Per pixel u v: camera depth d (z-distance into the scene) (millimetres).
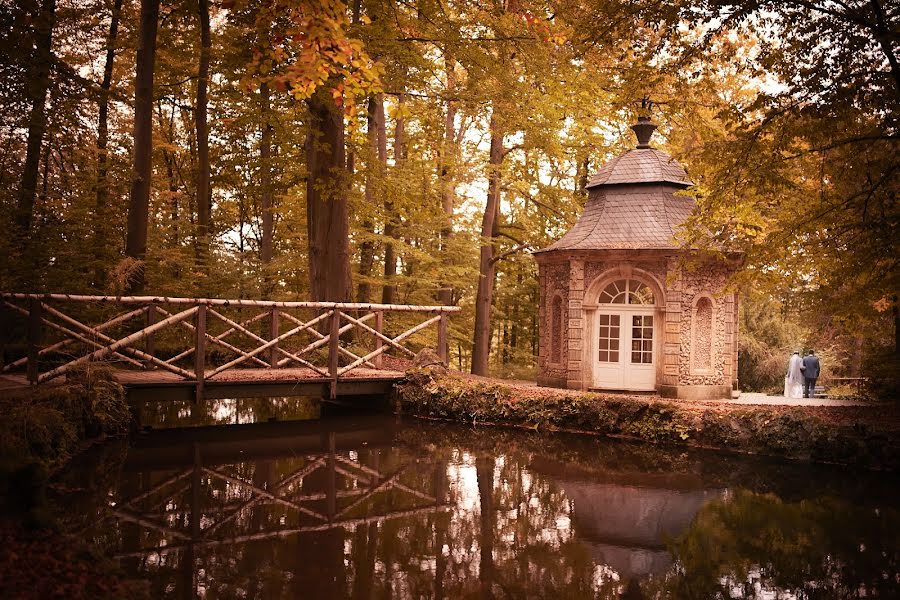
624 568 6223
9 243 11594
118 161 14648
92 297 10508
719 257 13266
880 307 12219
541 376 17594
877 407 13414
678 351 15805
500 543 6805
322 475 9305
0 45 10195
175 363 14742
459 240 21641
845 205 10875
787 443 11070
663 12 9555
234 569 5746
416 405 14195
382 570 5910
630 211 16891
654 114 17641
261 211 22766
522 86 14750
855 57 9680
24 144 13859
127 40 15352
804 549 6863
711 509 8273
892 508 8398
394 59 14078
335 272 15352
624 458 11008
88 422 10039
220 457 10094
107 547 6113
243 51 12734
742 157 10578
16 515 4922
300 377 12883
